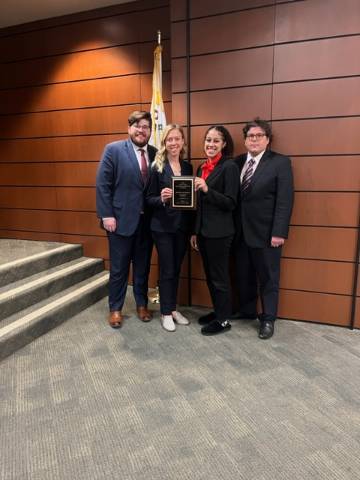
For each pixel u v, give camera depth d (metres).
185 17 2.62
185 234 2.51
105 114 3.47
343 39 2.29
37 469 1.44
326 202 2.51
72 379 2.03
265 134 2.33
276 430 1.63
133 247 2.70
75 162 3.69
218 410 1.77
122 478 1.40
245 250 2.59
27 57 3.65
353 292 2.56
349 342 2.42
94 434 1.62
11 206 4.08
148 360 2.22
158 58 2.84
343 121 2.38
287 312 2.77
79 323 2.75
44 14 3.40
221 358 2.23
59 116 3.65
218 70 2.61
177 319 2.71
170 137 2.34
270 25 2.42
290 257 2.67
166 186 2.37
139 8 3.17
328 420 1.69
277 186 2.35
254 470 1.42
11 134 3.90
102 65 3.39
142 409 1.78
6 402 1.84
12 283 2.89
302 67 2.40
